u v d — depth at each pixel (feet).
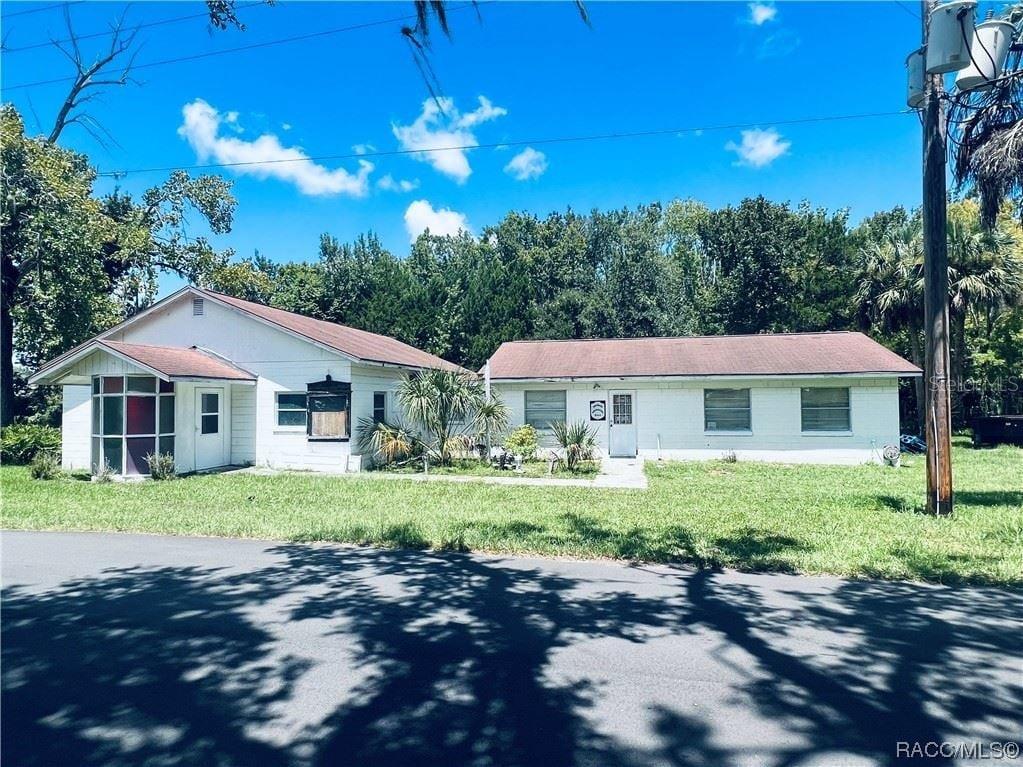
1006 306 75.82
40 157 61.05
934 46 25.81
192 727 10.79
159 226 91.30
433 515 30.32
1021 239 78.18
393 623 15.92
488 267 114.73
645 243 119.14
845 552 22.43
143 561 22.22
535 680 12.62
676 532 26.11
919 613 16.51
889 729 10.68
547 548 23.63
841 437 56.70
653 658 13.69
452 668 13.20
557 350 71.10
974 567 20.35
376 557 22.80
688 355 64.54
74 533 27.12
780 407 57.93
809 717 11.09
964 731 10.59
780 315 102.37
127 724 10.91
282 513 31.12
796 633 15.11
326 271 119.24
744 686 12.30
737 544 23.81
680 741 10.33
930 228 29.01
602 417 61.11
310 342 52.13
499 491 38.75
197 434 50.19
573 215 139.23
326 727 10.80
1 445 55.52
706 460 58.39
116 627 15.62
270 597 18.07
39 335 68.23
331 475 47.55
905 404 90.02
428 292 109.81
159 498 36.11
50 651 14.11
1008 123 28.04
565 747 10.17
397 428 55.47
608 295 112.78
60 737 10.49
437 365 73.72
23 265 63.41
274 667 13.25
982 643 14.39
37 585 19.29
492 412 52.65
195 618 16.29
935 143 28.60
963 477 44.39
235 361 54.13
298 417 52.75
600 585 19.25
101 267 73.36
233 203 94.53
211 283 94.68
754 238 103.45
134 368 44.70
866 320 88.53
